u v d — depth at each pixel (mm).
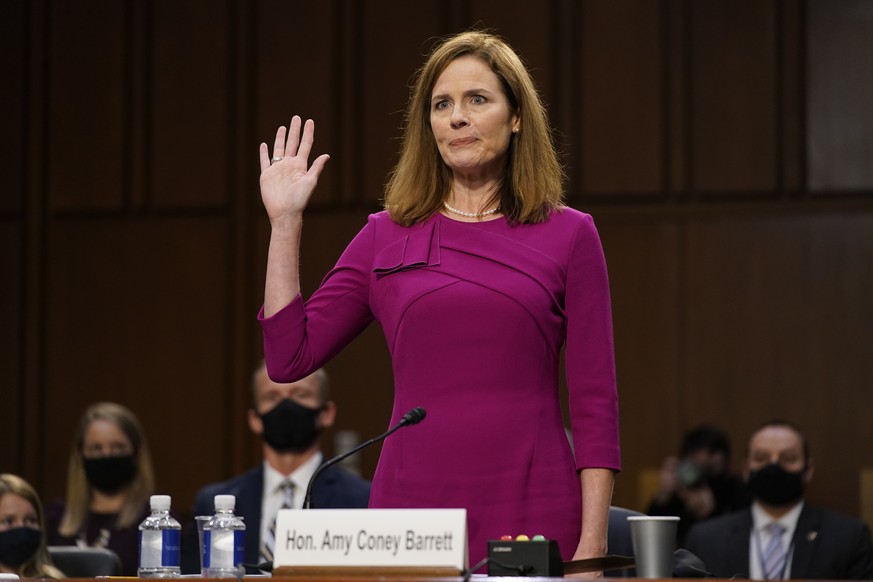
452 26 15055
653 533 4586
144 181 15867
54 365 15836
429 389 4980
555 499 4922
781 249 14219
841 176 14094
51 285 15953
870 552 10656
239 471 15305
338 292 5277
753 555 10797
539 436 4961
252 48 15664
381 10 15273
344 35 15375
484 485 4887
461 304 4988
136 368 15656
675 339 14344
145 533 5160
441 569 4133
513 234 5168
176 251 15711
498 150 5191
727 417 14156
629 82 14531
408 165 5375
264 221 15523
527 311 4984
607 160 14547
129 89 15953
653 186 14461
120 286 15812
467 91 5199
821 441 13930
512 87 5238
